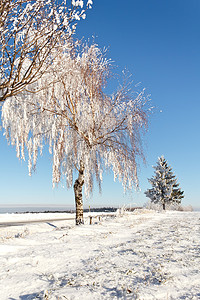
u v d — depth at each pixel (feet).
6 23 15.26
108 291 11.82
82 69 38.24
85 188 41.93
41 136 38.58
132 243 24.68
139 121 41.34
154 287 12.35
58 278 14.06
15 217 97.14
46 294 11.25
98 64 42.39
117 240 27.50
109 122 41.83
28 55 17.01
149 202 145.28
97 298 11.00
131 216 63.00
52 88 34.27
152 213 85.05
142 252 20.29
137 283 12.87
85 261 17.74
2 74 17.22
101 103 41.96
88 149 40.63
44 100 34.27
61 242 24.75
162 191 145.18
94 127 41.01
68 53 33.04
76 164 42.39
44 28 15.76
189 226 40.04
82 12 15.46
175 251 20.81
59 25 15.42
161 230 35.86
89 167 41.63
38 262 17.22
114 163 43.52
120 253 20.06
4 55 16.34
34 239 25.77
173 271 15.02
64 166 42.16
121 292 11.60
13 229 44.68
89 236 29.12
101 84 42.47
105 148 43.11
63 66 20.57
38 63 17.12
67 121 40.73
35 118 36.78
